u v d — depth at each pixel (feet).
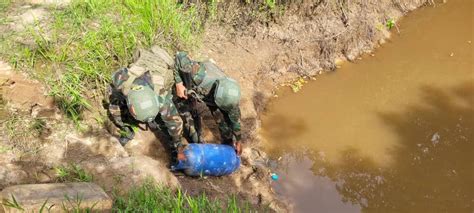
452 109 22.17
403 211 17.65
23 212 13.41
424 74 24.20
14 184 15.06
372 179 18.88
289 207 17.46
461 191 18.43
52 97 17.97
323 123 21.18
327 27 24.63
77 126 17.47
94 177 15.76
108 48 19.53
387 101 22.54
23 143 16.53
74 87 18.26
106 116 18.16
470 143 20.38
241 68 22.39
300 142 20.26
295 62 23.76
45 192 14.12
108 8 21.48
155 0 21.65
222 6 23.94
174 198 15.05
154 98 15.72
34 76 18.25
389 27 27.14
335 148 20.12
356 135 20.75
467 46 26.25
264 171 18.45
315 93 22.74
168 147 18.30
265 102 21.90
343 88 23.18
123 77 16.15
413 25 27.78
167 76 17.22
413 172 19.19
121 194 15.28
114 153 16.96
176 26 21.39
